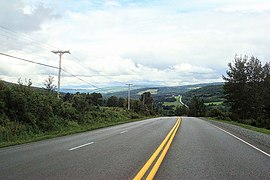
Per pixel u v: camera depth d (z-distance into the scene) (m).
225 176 8.84
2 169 9.49
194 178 8.48
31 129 26.27
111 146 15.75
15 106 26.64
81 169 9.52
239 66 75.50
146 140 18.88
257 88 74.81
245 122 61.62
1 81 27.70
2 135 20.83
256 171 9.67
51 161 11.02
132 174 8.82
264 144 17.70
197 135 22.83
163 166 10.21
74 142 18.00
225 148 15.38
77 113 41.31
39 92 34.69
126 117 68.62
